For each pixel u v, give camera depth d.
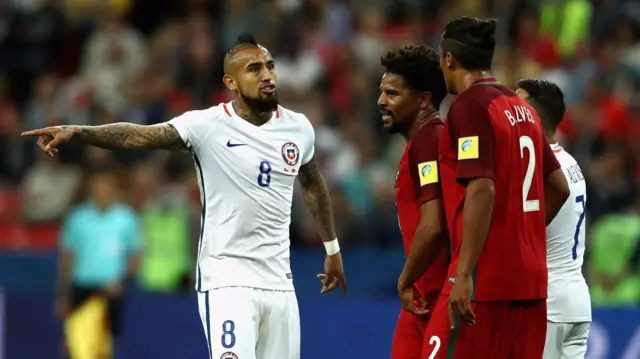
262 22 56.94
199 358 40.00
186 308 40.28
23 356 41.25
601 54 54.81
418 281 21.92
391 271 41.66
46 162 48.84
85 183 46.16
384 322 38.78
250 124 22.69
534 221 20.12
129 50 57.59
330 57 54.78
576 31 56.25
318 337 39.12
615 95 51.69
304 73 53.94
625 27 54.78
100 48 57.62
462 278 18.80
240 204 22.41
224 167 22.39
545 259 20.28
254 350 22.17
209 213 22.59
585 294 23.62
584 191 23.89
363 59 55.19
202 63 55.31
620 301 39.56
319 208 24.25
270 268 22.72
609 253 39.97
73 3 60.88
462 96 19.66
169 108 53.06
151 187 45.41
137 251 40.66
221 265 22.38
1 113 54.56
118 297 39.91
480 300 19.53
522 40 56.75
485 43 19.92
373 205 44.97
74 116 53.66
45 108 54.81
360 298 39.62
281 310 22.86
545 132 23.80
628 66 53.06
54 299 41.38
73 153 49.31
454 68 20.09
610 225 40.50
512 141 19.59
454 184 19.78
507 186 19.56
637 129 50.19
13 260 43.53
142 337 40.31
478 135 19.16
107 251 39.72
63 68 59.66
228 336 21.91
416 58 21.67
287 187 22.97
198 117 22.31
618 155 46.19
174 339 40.22
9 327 41.38
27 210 47.66
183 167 47.62
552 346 23.47
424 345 19.98
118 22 59.38
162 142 21.84
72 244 39.81
